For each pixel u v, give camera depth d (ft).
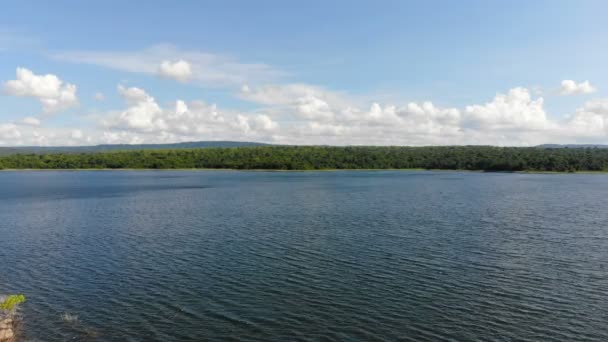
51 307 111.55
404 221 236.63
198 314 107.04
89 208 300.20
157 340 93.81
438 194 390.42
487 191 419.95
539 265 147.02
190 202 334.65
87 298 117.70
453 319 104.12
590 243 180.04
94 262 152.56
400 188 458.91
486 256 158.81
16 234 204.54
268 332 97.66
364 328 99.60
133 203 329.52
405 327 100.07
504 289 123.65
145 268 144.97
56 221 242.99
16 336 95.14
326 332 97.76
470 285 127.03
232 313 107.65
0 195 399.85
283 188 465.06
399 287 125.49
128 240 188.34
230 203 326.85
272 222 235.20
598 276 135.03
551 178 632.38
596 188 451.53
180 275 137.18
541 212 271.28
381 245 176.55
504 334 96.68
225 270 142.20
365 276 135.44
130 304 113.39
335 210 284.00
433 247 173.06
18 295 114.11
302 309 110.01
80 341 93.09
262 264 148.87
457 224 226.38
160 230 211.82
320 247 173.58
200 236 196.34
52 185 522.88
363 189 447.83
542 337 95.20
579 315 106.01
